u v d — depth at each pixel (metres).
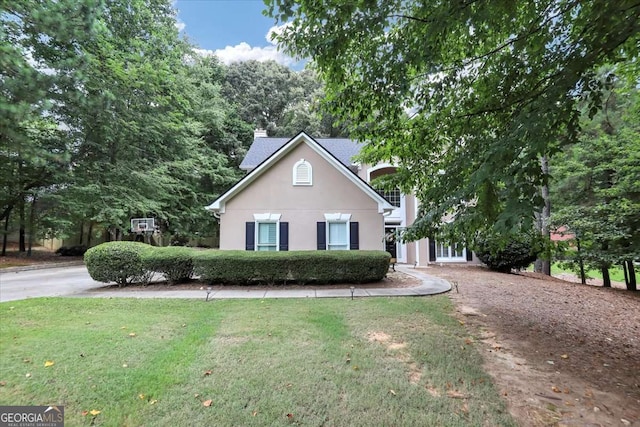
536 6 4.42
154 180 18.14
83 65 10.00
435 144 6.17
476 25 4.35
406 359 4.43
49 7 8.32
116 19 16.48
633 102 11.02
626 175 12.13
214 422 3.05
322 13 4.12
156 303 7.13
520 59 4.93
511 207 3.23
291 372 3.96
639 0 3.16
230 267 9.04
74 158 16.19
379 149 6.64
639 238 11.63
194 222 23.75
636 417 3.41
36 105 7.86
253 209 12.23
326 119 28.86
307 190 12.36
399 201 16.83
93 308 6.65
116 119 15.95
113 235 20.84
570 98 3.45
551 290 10.13
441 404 3.44
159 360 4.18
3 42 7.79
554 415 3.37
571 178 14.70
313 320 5.89
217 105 25.48
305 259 9.18
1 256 16.39
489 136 5.09
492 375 4.15
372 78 4.84
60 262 16.12
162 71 16.95
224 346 4.68
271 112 33.44
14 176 15.38
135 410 3.20
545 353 4.98
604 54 3.52
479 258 14.43
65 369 3.89
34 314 6.13
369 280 9.60
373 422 3.11
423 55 4.36
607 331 6.61
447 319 6.18
